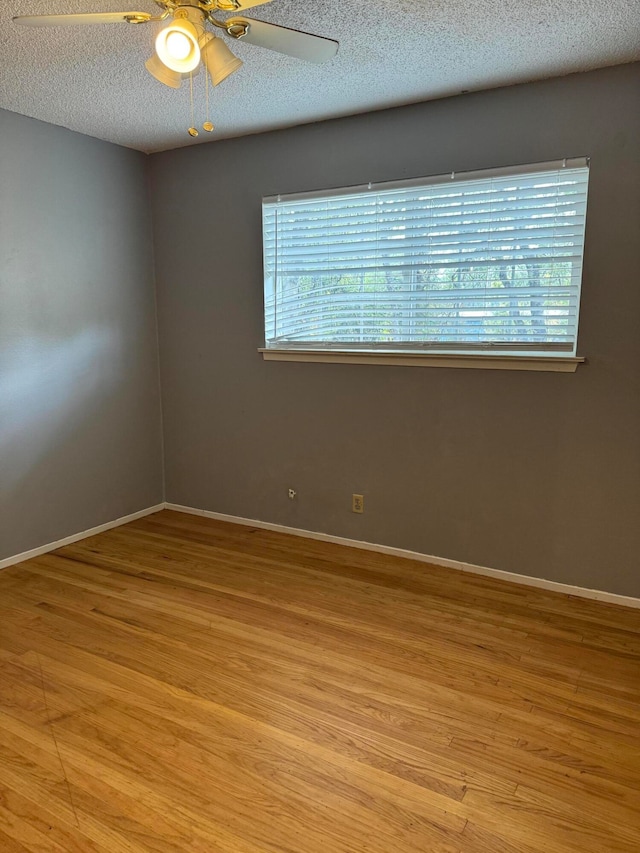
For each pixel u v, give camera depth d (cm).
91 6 194
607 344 264
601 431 271
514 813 161
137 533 374
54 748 185
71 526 356
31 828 156
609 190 254
